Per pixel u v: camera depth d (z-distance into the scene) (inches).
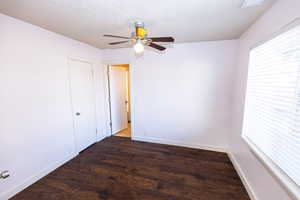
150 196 71.1
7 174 55.4
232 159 100.7
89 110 126.2
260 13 65.0
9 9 61.9
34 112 80.4
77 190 75.1
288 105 48.0
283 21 50.1
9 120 69.1
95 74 132.0
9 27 68.2
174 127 127.6
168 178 84.3
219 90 111.0
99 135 141.3
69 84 104.1
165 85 124.6
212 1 56.6
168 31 88.9
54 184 79.4
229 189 75.4
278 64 54.2
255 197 65.3
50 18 71.4
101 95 141.9
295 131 44.9
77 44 109.7
